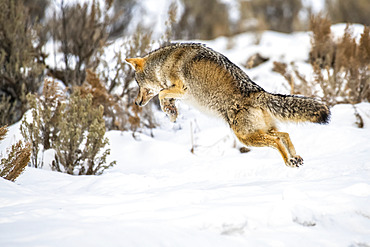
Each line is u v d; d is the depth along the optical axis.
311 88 34.44
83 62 37.81
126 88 36.31
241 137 21.02
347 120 28.89
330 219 13.73
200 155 28.69
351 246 12.37
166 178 20.84
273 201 14.32
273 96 20.36
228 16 72.81
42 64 35.03
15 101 32.62
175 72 23.19
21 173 20.62
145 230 11.39
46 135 25.42
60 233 10.77
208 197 15.12
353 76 32.62
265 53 47.50
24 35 35.41
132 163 27.09
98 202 14.69
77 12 38.03
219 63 21.39
